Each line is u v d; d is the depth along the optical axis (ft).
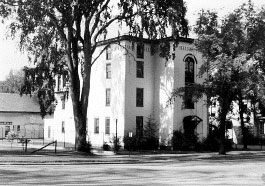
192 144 152.56
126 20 117.08
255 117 203.00
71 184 52.65
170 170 78.38
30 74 126.93
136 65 159.63
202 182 58.49
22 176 62.23
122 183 55.06
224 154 132.36
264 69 133.39
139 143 151.23
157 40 119.44
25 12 106.11
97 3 111.75
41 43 122.31
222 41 127.44
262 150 163.84
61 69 131.44
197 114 161.07
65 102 194.29
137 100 159.74
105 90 166.09
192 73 161.38
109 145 152.56
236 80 125.80
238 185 55.21
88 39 118.21
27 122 261.24
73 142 186.91
